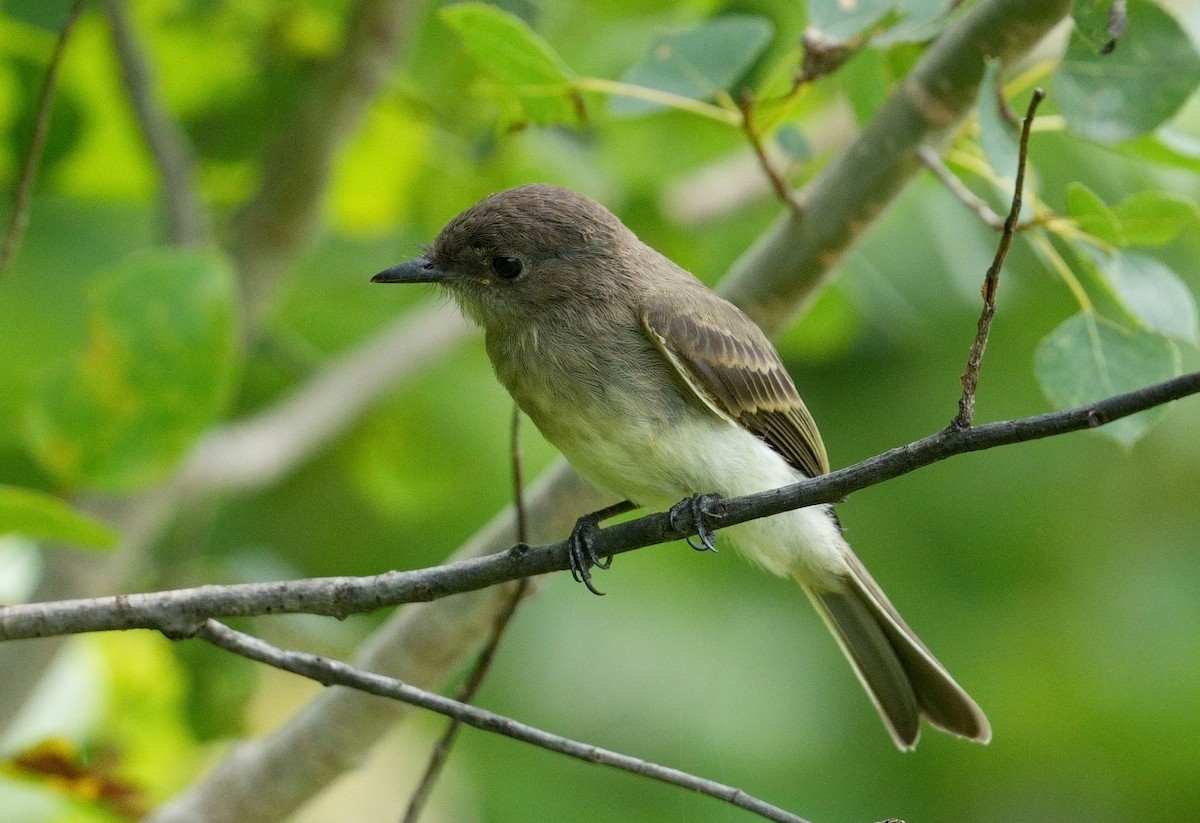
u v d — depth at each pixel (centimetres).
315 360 1301
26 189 800
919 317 1212
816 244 896
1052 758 1286
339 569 1241
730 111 880
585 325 841
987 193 1139
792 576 911
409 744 1252
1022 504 1269
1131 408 568
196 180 1191
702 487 827
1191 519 1312
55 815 938
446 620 891
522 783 1215
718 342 835
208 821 905
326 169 1066
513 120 916
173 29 1172
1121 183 1096
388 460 1253
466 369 1276
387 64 1056
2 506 676
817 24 817
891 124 870
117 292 791
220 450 1115
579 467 849
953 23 859
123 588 1051
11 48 1108
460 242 863
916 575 1260
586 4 1162
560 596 1234
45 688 988
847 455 1242
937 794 1242
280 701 1224
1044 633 1284
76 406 790
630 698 1210
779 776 1198
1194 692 1275
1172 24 765
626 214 1170
